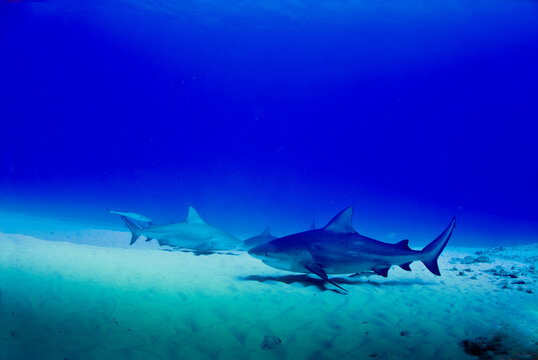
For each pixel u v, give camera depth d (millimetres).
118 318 4828
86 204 35031
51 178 86688
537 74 96062
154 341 4195
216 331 4629
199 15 52406
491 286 7926
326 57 90562
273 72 117062
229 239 11125
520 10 42750
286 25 59281
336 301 6234
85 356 3654
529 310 6062
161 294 6012
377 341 4562
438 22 50156
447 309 6086
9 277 5957
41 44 95625
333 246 6895
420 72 99688
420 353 4246
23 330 4113
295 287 7066
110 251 9469
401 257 7168
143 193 68875
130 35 77062
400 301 6492
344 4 45312
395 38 64812
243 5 47281
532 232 32875
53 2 46125
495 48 68312
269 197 102750
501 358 4039
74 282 6156
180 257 9742
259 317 5230
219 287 6707
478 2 40375
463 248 16891
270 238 12336
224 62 108875
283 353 4113
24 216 18547
